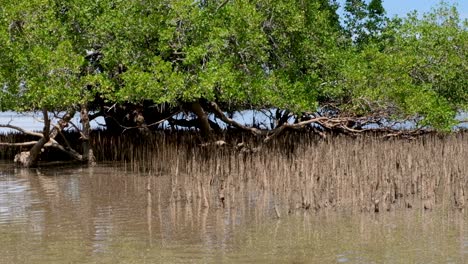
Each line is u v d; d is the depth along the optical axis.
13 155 21.56
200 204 12.53
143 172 17.47
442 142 18.52
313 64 19.45
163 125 24.33
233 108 21.73
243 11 16.83
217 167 14.67
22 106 16.52
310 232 10.17
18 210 12.03
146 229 10.38
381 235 9.96
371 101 18.75
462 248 9.12
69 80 16.27
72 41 17.38
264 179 14.16
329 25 21.08
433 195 12.99
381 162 14.45
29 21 16.30
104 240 9.62
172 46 17.20
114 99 17.03
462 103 21.83
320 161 14.62
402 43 21.77
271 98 17.22
